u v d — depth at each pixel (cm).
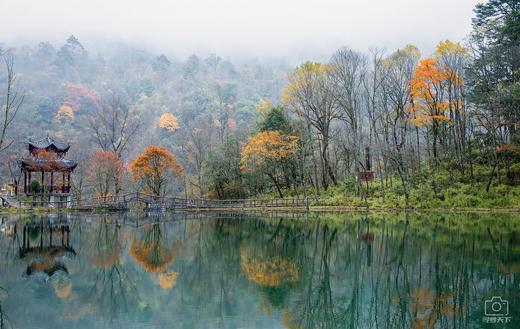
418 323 1377
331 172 6012
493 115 4316
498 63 4362
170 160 5888
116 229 3744
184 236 3322
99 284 1883
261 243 2947
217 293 1734
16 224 3972
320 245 2806
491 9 4691
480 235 2862
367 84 6044
